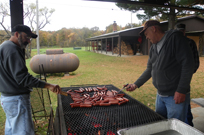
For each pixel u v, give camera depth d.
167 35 1.82
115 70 10.03
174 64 1.84
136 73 8.92
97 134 1.40
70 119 1.66
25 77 1.79
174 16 10.09
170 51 1.79
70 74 8.75
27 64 14.52
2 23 15.20
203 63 11.20
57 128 2.22
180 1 5.65
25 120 2.00
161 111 2.16
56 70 7.65
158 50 1.92
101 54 21.03
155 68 2.00
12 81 1.87
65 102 2.19
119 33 15.99
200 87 5.68
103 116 1.73
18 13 2.31
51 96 4.89
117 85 6.33
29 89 2.08
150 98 4.66
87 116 1.73
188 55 1.69
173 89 1.88
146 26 1.90
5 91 1.89
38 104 3.33
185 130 1.30
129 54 18.03
